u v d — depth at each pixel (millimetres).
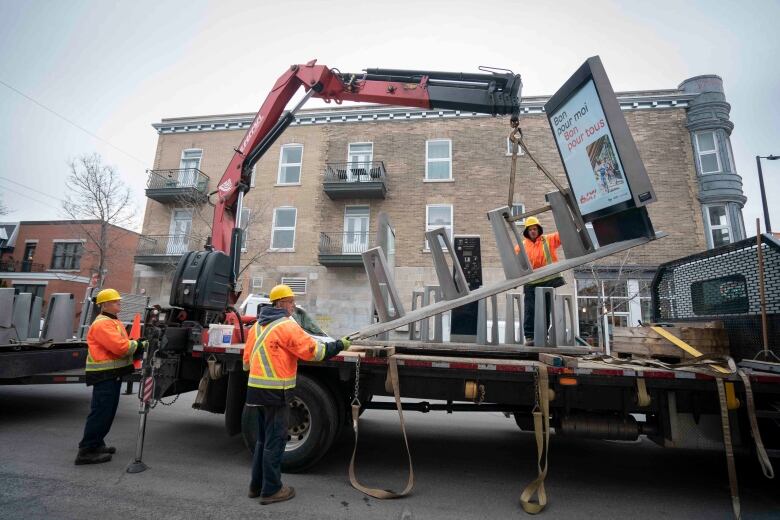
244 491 3676
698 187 16141
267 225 18656
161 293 19281
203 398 4496
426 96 6273
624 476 4457
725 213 15836
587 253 4137
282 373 3453
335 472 4242
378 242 4609
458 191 17469
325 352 3480
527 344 4703
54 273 26359
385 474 4242
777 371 3574
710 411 3797
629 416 4031
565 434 4004
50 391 8188
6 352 5594
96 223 26781
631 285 15461
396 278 17094
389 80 6652
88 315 8414
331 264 17469
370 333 4160
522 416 4734
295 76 7305
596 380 3803
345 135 18938
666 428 3820
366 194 17844
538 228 5699
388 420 6723
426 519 3250
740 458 5133
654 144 16578
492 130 17734
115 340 4238
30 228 29094
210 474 4059
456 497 3719
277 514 3240
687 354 4156
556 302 4547
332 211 18391
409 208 17703
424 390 4262
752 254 4320
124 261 28188
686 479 4395
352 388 4508
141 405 4223
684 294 5355
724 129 16297
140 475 3963
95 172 20641
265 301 10617
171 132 20781
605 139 3830
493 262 16641
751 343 4277
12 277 26578
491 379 4027
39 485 3645
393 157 18312
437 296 4758
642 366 3912
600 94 3791
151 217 20109
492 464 4703
